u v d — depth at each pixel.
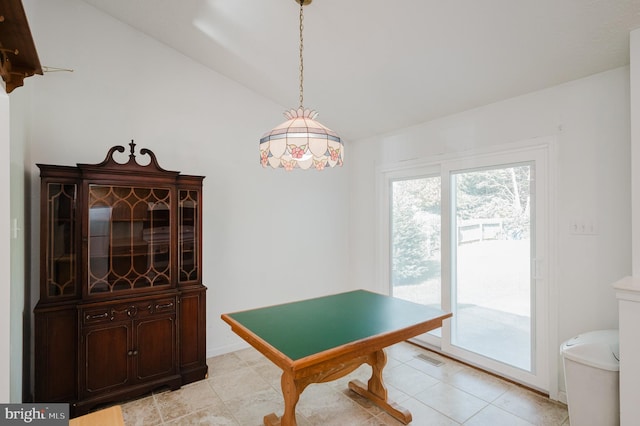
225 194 3.42
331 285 4.30
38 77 2.49
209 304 3.29
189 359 2.76
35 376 2.16
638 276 1.92
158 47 3.04
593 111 2.33
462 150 3.14
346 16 2.28
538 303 2.62
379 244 4.04
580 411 2.01
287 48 2.75
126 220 2.51
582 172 2.38
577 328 2.40
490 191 2.96
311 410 2.38
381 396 2.42
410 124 3.60
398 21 2.21
